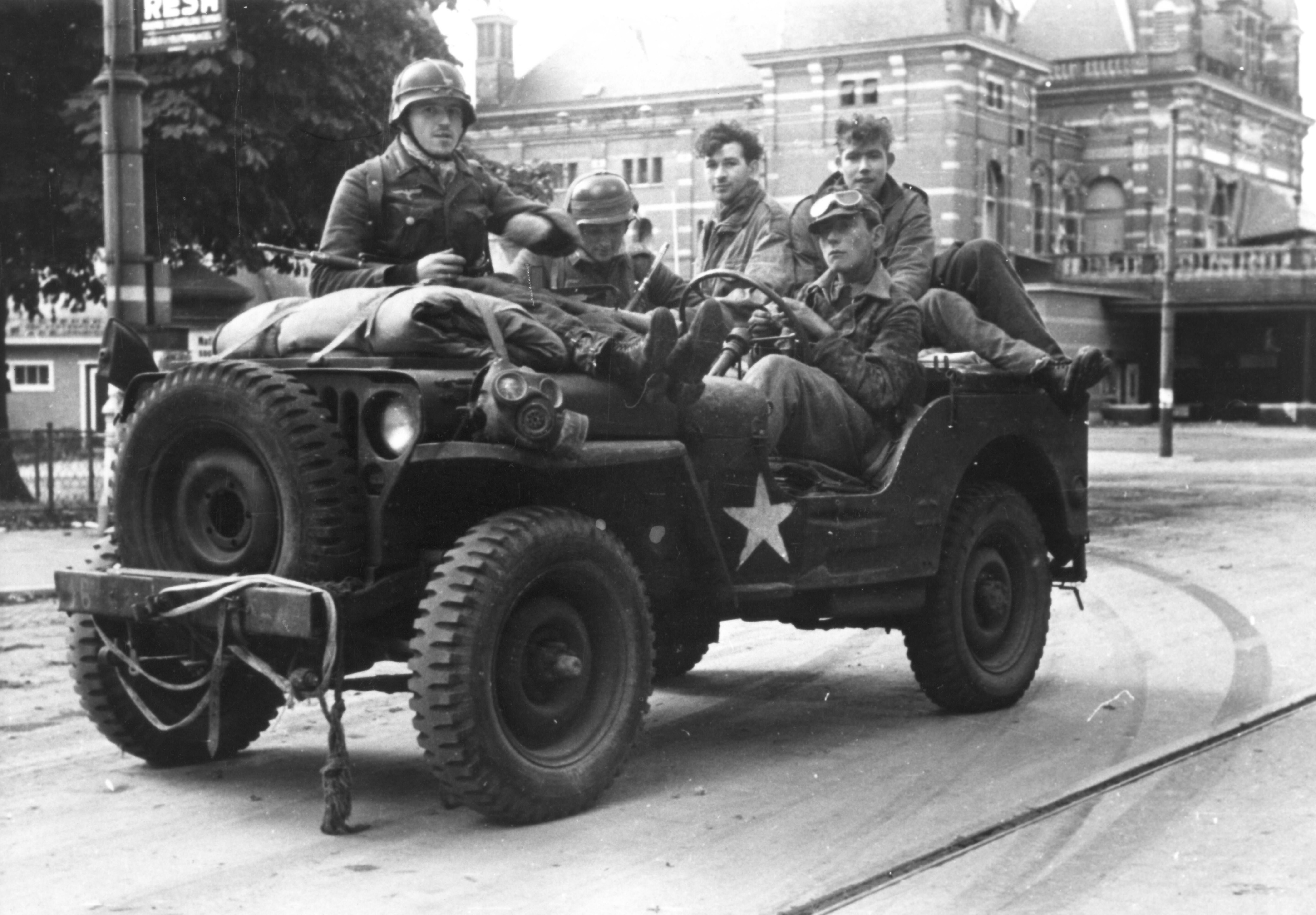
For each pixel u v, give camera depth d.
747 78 60.53
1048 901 4.34
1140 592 11.64
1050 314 54.16
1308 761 6.04
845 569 6.29
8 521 17.59
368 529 4.96
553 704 5.15
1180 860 4.74
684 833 5.01
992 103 54.84
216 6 12.23
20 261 19.94
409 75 5.79
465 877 4.53
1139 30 62.75
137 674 5.59
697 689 7.83
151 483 5.27
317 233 19.33
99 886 4.47
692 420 5.65
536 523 4.96
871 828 5.07
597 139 63.62
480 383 4.86
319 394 5.08
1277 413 55.94
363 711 7.14
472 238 5.92
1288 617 10.24
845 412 6.52
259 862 4.70
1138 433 49.00
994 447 7.39
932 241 7.50
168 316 12.77
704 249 7.63
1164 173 62.03
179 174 17.83
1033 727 6.78
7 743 6.50
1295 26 71.19
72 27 17.77
